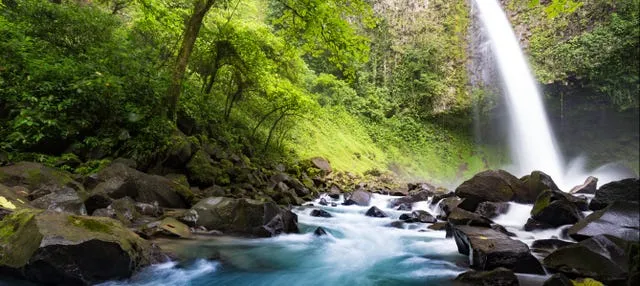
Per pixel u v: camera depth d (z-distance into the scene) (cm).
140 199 716
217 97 1725
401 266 535
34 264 352
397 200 1252
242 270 486
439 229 796
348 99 3078
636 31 2505
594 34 2697
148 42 1425
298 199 1175
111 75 902
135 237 455
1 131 743
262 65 1446
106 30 1120
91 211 585
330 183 1664
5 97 776
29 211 417
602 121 2972
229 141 1386
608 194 855
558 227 738
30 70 797
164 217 641
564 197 841
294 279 472
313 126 2462
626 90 2636
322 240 679
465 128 3284
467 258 578
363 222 890
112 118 902
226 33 1384
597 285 402
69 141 834
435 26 3422
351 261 559
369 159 2606
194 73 1652
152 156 914
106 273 389
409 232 774
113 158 862
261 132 1862
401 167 2830
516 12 3125
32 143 752
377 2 3516
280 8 2534
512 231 745
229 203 694
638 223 611
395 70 3428
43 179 599
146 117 960
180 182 894
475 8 3344
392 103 3319
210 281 438
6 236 394
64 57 932
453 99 3209
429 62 3334
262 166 1471
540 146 3002
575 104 2891
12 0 1000
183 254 509
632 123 2923
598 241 475
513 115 3102
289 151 1952
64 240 367
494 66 3172
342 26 1080
